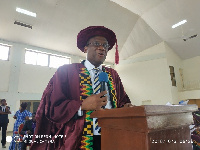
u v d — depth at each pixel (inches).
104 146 23.6
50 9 338.6
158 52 458.3
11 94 366.6
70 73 41.0
